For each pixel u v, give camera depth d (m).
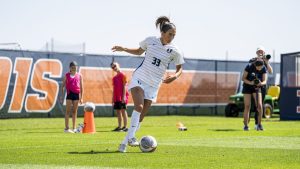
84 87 67.88
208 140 33.88
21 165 21.83
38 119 63.19
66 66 67.06
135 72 26.97
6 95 63.47
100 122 58.31
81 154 25.55
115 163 22.45
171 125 53.19
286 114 63.94
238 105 73.12
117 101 44.53
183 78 75.75
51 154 25.56
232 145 30.55
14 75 63.84
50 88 66.06
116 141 33.47
